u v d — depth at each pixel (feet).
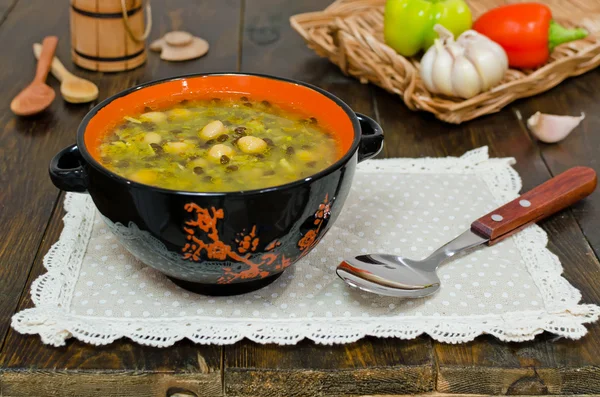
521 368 2.11
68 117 2.97
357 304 2.22
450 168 2.70
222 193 1.99
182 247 2.06
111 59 3.22
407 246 2.40
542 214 2.47
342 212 2.50
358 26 3.29
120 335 2.13
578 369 2.12
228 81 2.43
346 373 2.10
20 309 2.21
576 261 2.39
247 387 2.11
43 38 3.43
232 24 3.57
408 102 2.98
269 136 2.28
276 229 2.06
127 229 2.09
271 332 2.14
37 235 2.42
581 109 3.08
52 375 2.08
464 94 2.97
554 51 3.28
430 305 2.22
